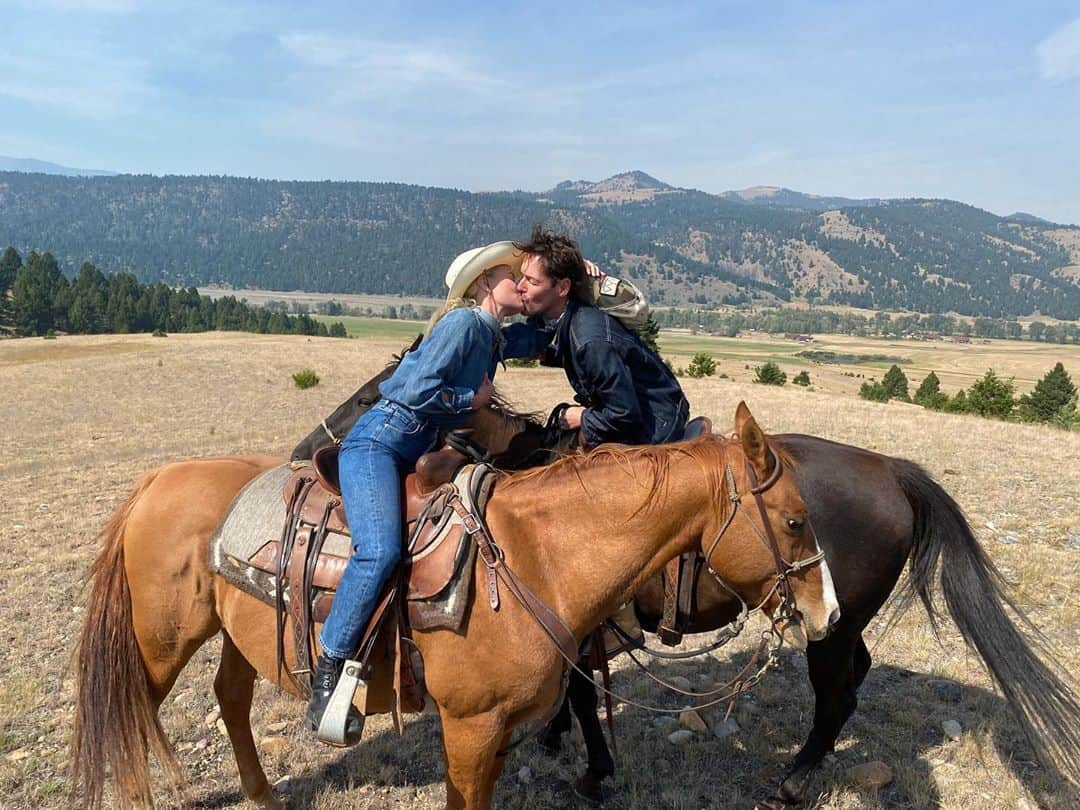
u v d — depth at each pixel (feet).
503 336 11.44
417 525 9.54
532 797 13.67
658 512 9.54
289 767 14.33
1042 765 12.23
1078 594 21.79
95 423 77.51
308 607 9.74
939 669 17.98
